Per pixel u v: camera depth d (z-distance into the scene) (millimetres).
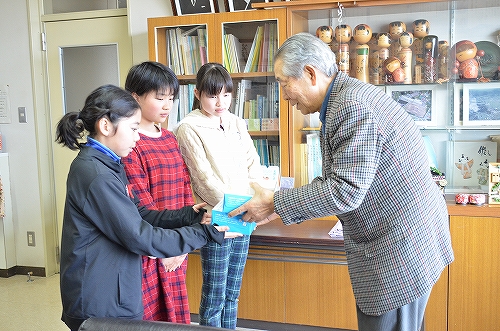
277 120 3230
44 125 4188
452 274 2867
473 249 2826
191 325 1345
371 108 1528
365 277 1634
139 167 2014
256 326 3195
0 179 4141
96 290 1545
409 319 1616
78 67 4062
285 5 3090
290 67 1645
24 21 4094
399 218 1560
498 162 3066
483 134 3143
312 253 2857
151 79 2072
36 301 3686
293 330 3129
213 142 2459
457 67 3117
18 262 4344
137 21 3707
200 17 3271
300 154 3244
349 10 3119
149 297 1987
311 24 3240
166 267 2012
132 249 1552
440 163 3217
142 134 2107
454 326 2891
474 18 3076
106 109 1578
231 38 3258
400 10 3117
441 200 1704
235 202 1684
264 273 3139
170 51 3383
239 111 3295
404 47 3174
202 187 2432
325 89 1664
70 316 1565
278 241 2834
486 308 2832
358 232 1646
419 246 1562
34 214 4254
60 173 4238
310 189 1559
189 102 3377
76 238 1542
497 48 3061
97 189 1517
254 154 2717
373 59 3221
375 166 1516
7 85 4199
